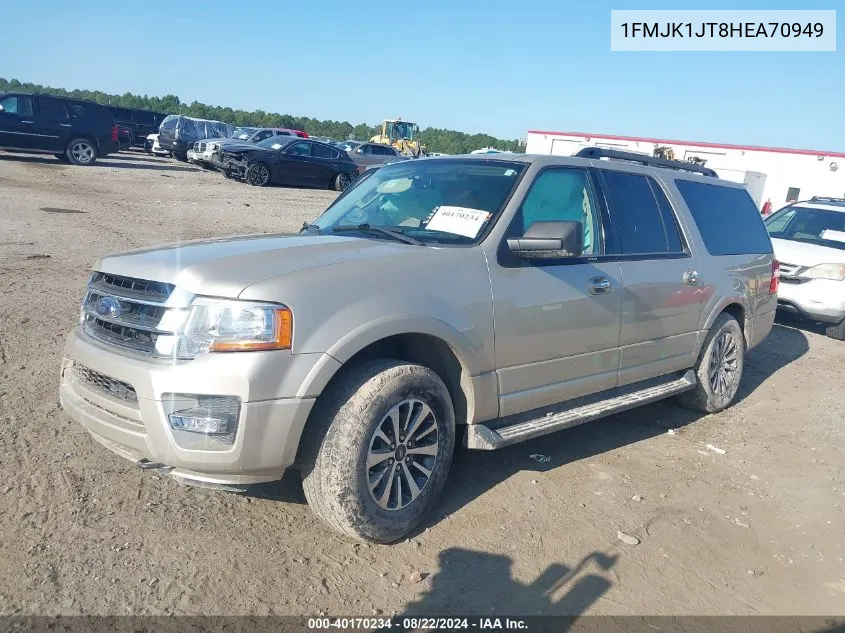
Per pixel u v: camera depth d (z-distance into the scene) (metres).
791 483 4.66
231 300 3.10
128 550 3.25
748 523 4.07
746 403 6.40
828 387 7.07
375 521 3.35
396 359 3.56
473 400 3.84
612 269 4.62
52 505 3.54
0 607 2.80
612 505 4.13
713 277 5.57
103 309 3.47
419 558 3.42
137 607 2.88
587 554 3.58
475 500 4.05
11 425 4.35
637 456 4.93
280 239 4.03
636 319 4.81
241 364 3.04
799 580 3.54
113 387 3.31
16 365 5.37
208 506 3.71
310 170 23.45
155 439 3.08
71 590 2.95
